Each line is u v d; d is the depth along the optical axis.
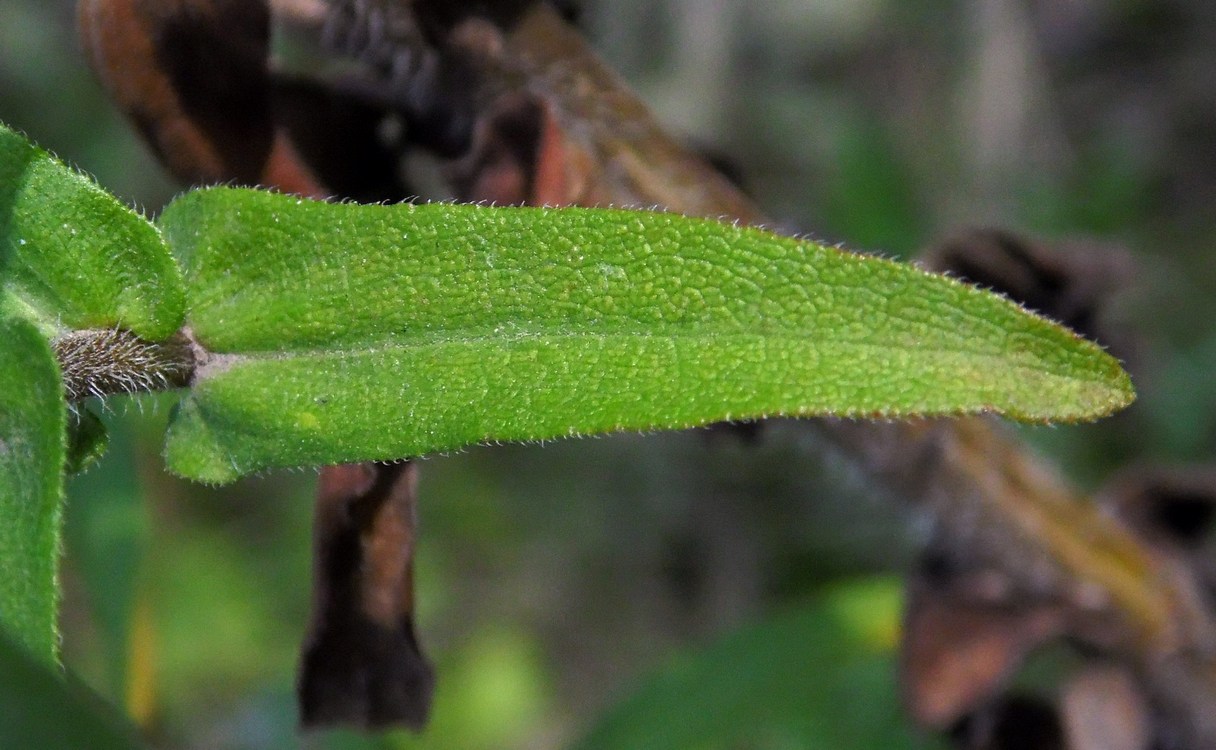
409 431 0.15
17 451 0.14
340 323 0.15
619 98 0.18
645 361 0.15
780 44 0.48
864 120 0.43
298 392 0.15
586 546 0.44
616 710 0.23
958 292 0.15
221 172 0.17
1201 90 0.50
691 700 0.23
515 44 0.18
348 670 0.17
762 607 0.41
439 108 0.18
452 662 0.41
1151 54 0.52
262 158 0.17
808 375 0.15
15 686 0.13
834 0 0.48
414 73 0.18
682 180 0.18
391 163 0.18
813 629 0.23
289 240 0.15
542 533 0.44
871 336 0.15
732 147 0.43
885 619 0.23
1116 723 0.20
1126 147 0.43
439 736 0.39
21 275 0.16
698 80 0.45
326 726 0.17
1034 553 0.20
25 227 0.15
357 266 0.15
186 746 0.35
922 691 0.21
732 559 0.42
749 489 0.43
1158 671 0.20
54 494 0.14
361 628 0.17
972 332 0.15
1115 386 0.15
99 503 0.21
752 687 0.23
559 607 0.43
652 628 0.43
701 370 0.15
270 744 0.24
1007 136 0.44
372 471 0.16
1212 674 0.20
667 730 0.22
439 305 0.15
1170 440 0.37
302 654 0.17
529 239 0.15
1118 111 0.51
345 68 0.19
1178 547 0.21
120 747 0.14
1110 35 0.52
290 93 0.18
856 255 0.15
